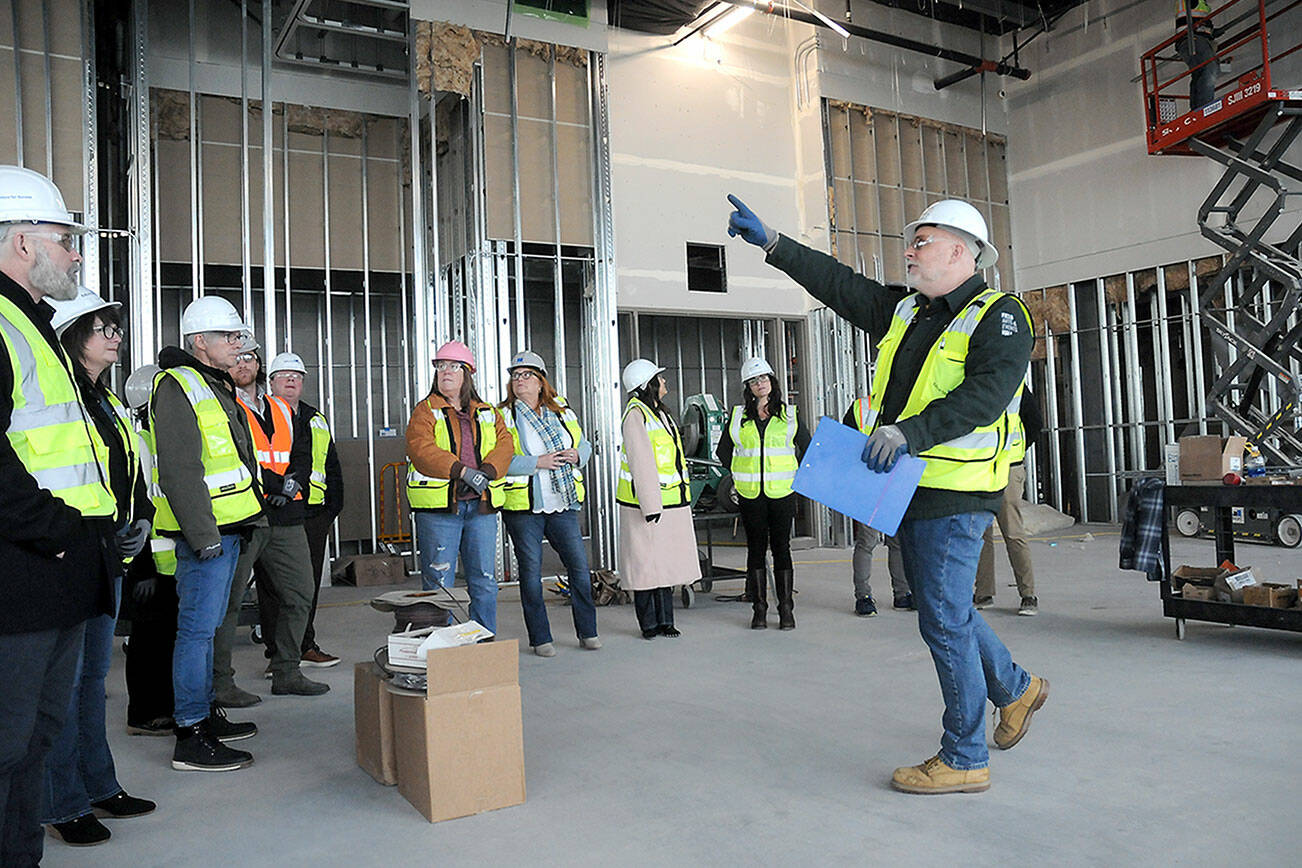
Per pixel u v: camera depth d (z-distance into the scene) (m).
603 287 8.77
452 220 8.95
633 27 9.55
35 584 1.80
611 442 8.66
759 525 5.34
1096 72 11.44
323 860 2.32
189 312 3.33
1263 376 9.19
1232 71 10.41
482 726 2.62
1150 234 10.93
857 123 10.80
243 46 8.12
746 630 5.32
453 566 4.31
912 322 2.74
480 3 8.30
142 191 7.46
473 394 4.43
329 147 9.37
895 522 2.46
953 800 2.56
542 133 8.56
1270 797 2.50
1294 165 9.76
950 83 11.45
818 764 2.91
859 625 5.33
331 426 10.06
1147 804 2.48
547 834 2.43
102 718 2.63
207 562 3.13
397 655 2.81
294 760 3.18
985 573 5.67
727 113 10.12
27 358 1.92
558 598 6.84
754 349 10.95
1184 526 9.55
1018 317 2.51
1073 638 4.70
